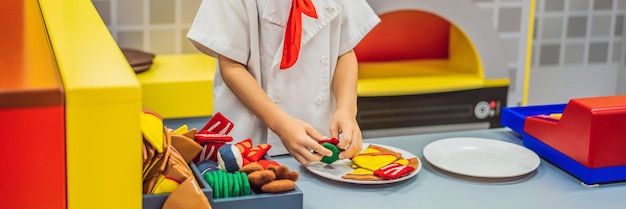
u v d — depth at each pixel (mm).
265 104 1320
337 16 1440
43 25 1142
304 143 1212
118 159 803
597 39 2623
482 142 1397
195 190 911
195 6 2186
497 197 1165
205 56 2205
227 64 1373
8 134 751
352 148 1231
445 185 1212
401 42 2367
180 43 2209
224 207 969
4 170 761
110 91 777
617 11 2605
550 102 2658
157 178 939
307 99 1461
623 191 1211
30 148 764
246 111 1439
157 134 959
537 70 2605
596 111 1202
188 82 1923
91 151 789
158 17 2162
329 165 1267
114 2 2109
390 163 1256
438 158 1322
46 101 754
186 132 1114
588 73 2658
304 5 1325
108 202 813
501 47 2178
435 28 2379
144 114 977
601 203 1153
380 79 2158
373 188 1189
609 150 1224
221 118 1211
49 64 864
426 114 2125
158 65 2080
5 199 769
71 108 767
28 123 755
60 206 792
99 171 799
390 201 1135
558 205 1138
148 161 947
